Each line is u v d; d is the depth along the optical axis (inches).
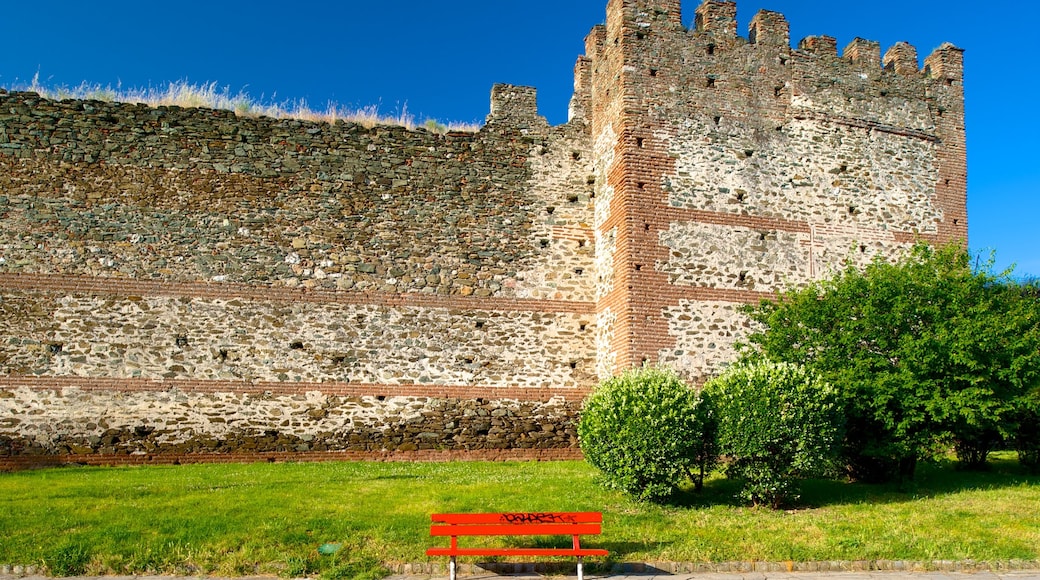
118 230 653.3
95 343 634.2
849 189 721.0
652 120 685.3
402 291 694.5
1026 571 356.8
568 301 722.8
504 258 719.1
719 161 692.7
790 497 458.3
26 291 629.3
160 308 649.0
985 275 542.0
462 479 522.3
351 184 703.7
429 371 687.1
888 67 773.9
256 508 416.5
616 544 372.2
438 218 714.2
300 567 335.9
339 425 665.6
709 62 711.1
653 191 671.8
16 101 657.0
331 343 674.2
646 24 702.5
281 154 695.7
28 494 456.1
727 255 677.3
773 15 737.6
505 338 705.0
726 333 662.5
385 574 339.3
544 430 697.0
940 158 755.4
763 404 447.8
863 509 448.1
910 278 539.8
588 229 741.9
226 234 671.8
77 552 341.1
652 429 440.1
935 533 395.2
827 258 701.9
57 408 621.0
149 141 673.0
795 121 721.0
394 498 449.4
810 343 538.6
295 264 679.7
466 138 734.5
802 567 354.6
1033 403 522.0
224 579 330.3
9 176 642.8
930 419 514.0
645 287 653.9
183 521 384.8
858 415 508.1
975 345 509.7
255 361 658.8
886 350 522.6
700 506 449.4
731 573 349.1
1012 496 485.1
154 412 636.1
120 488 475.8
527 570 346.3
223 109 693.3
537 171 743.7
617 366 661.9
